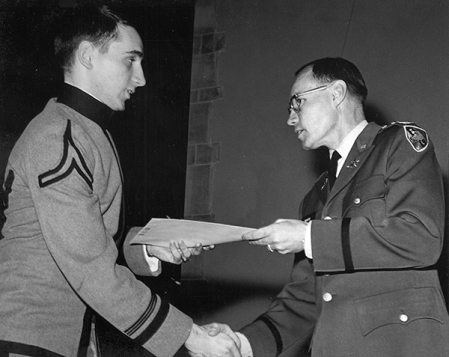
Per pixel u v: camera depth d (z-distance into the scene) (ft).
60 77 11.16
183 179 17.42
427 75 16.53
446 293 14.29
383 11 17.46
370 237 6.92
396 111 16.55
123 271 6.75
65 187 6.49
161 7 16.28
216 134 18.78
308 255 7.16
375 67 17.07
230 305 17.30
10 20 10.61
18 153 6.86
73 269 6.42
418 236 6.81
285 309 8.82
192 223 7.57
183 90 17.62
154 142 15.92
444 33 16.65
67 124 6.88
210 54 19.30
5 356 6.08
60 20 10.98
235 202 18.16
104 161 7.11
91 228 6.50
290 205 17.57
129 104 15.11
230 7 19.42
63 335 6.47
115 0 14.02
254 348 8.45
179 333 6.86
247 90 18.79
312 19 18.37
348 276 7.25
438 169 7.39
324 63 8.41
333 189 7.73
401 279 7.10
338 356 6.97
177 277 17.03
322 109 8.18
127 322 6.63
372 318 6.97
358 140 7.92
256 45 18.95
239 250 17.63
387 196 7.18
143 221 15.15
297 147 17.93
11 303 6.28
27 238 6.61
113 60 7.41
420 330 6.84
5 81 10.40
